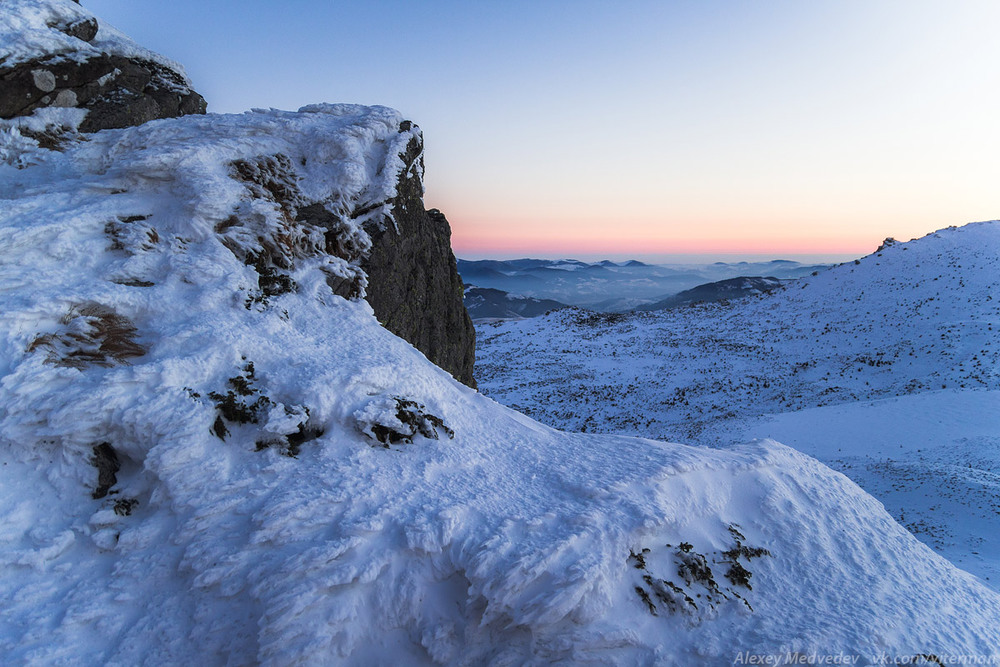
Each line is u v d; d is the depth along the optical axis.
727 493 8.65
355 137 13.40
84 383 7.37
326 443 7.84
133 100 14.70
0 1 13.62
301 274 11.09
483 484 7.82
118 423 7.14
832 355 45.19
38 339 7.68
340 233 12.35
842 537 8.46
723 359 48.56
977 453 20.84
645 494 7.82
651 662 6.10
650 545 7.22
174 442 7.04
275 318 9.67
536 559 6.34
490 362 56.44
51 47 13.30
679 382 43.50
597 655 6.04
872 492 19.00
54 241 9.05
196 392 7.76
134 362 8.07
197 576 6.09
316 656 5.66
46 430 6.90
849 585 7.65
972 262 54.66
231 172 11.66
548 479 8.18
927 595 7.84
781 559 7.82
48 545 6.26
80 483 6.95
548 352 58.66
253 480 7.12
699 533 7.76
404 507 7.00
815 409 30.00
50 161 12.15
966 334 40.88
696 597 6.85
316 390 8.20
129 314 8.71
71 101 13.64
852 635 6.74
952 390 28.48
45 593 5.93
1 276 8.20
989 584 12.06
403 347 10.57
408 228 14.28
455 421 9.20
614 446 9.45
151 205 10.71
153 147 11.36
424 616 6.20
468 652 6.13
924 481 18.73
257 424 7.78
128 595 6.06
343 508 6.86
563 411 38.19
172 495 6.77
